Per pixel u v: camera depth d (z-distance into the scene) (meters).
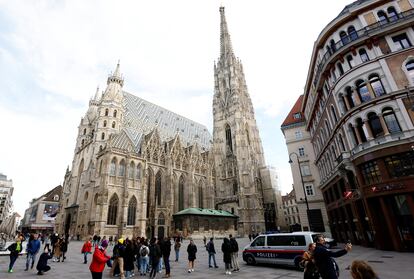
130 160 71.81
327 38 37.97
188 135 116.69
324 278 8.27
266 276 17.02
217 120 118.19
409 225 25.86
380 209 29.11
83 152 84.50
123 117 88.38
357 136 31.47
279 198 108.19
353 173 32.91
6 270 20.27
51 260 27.00
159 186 81.88
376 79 30.62
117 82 90.56
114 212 64.69
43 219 114.69
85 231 64.12
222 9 147.25
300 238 19.64
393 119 28.47
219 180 104.69
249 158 98.81
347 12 34.53
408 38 30.03
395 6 31.97
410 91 27.59
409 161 26.14
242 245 48.00
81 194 73.69
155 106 113.56
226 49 131.75
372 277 5.60
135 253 19.94
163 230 73.62
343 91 33.75
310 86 49.62
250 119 118.00
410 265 18.19
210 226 77.00
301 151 60.75
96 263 12.05
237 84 119.06
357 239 35.81
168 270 17.91
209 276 17.69
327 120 42.06
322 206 54.88
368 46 32.03
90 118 94.81
